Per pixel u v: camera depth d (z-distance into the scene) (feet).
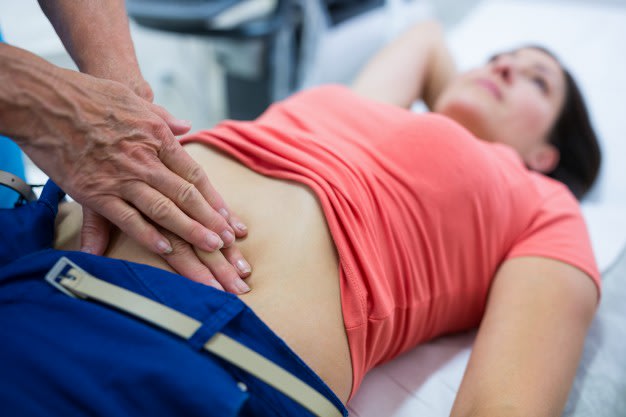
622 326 3.28
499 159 3.29
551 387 2.37
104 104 1.99
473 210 2.82
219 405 1.74
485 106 3.93
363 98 3.45
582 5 6.35
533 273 2.80
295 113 3.23
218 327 1.95
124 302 1.96
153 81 7.15
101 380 1.75
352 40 5.95
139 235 2.09
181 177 2.18
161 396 1.76
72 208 2.56
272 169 2.65
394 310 2.61
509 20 6.33
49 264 2.04
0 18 4.07
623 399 2.89
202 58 7.22
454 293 2.88
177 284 2.05
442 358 3.05
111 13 2.53
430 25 4.96
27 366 1.73
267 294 2.21
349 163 2.66
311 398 2.04
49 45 4.25
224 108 7.15
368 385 2.85
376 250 2.49
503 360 2.43
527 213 3.10
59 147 1.91
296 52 5.93
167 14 4.59
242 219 2.46
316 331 2.20
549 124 4.07
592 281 2.85
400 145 2.93
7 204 2.70
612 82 5.40
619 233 3.91
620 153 4.73
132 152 2.03
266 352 2.02
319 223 2.43
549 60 4.14
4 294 1.97
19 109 1.81
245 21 5.05
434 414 2.73
